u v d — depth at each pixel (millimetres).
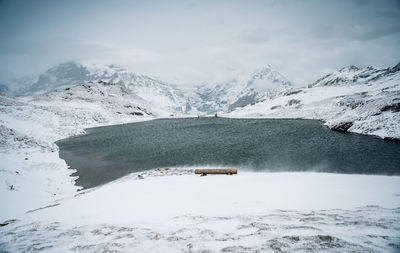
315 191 17266
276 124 110438
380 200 14438
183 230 9250
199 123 140000
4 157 41312
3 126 58719
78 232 10133
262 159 44656
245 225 9312
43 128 88375
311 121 116000
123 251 7469
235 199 15414
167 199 16094
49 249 8234
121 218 12352
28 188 28375
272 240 7230
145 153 56312
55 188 31391
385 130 63094
